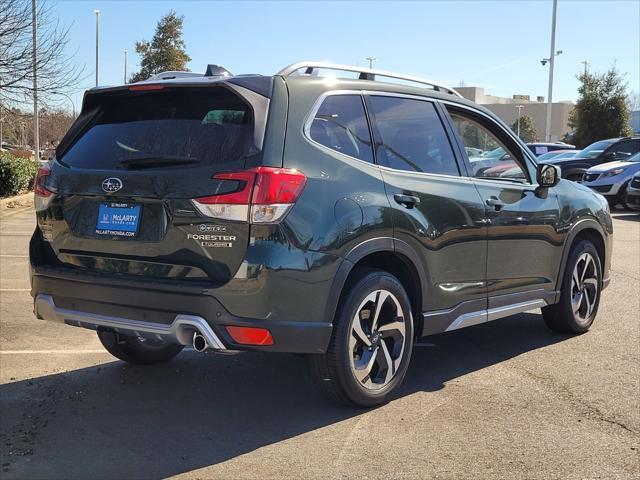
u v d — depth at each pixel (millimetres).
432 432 3953
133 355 5020
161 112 4125
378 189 4145
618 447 3768
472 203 4801
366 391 4176
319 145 3930
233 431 3969
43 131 47156
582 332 6172
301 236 3654
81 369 5027
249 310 3564
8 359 5188
